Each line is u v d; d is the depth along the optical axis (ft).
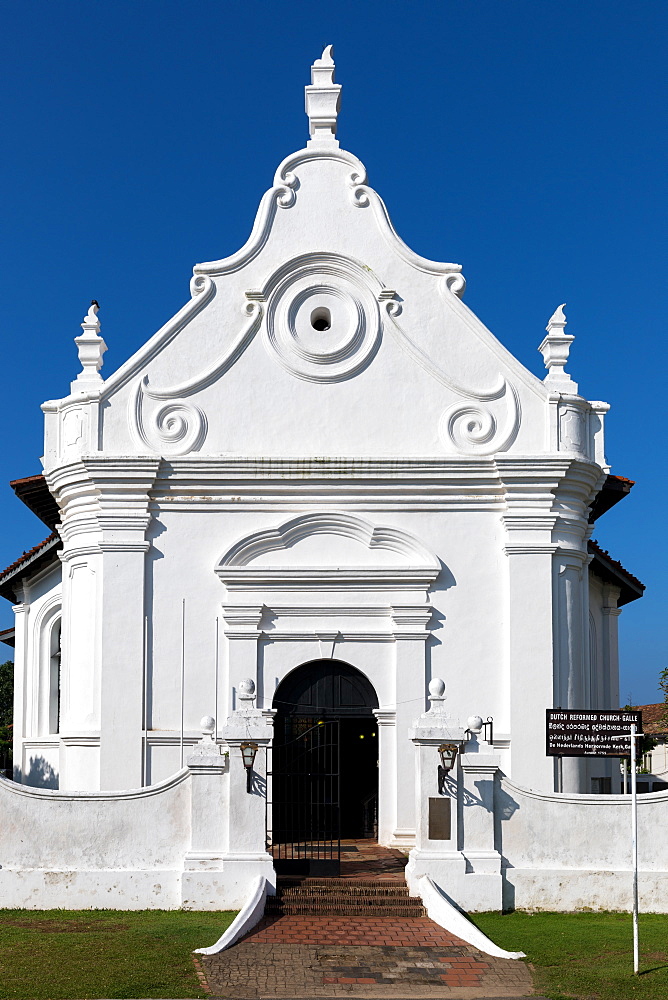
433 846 56.24
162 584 70.33
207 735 58.90
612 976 44.29
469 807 56.80
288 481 71.05
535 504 71.05
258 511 71.10
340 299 73.97
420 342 73.61
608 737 57.67
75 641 72.33
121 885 55.98
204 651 69.67
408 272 74.38
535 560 70.33
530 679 69.15
